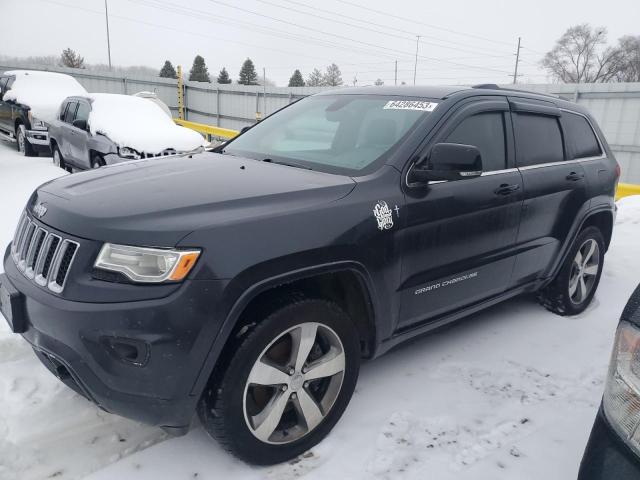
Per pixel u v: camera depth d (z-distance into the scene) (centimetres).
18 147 1211
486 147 326
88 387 202
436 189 283
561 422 279
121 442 249
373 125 312
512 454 252
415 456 248
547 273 389
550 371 332
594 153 431
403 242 266
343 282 256
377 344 269
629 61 5788
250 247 209
